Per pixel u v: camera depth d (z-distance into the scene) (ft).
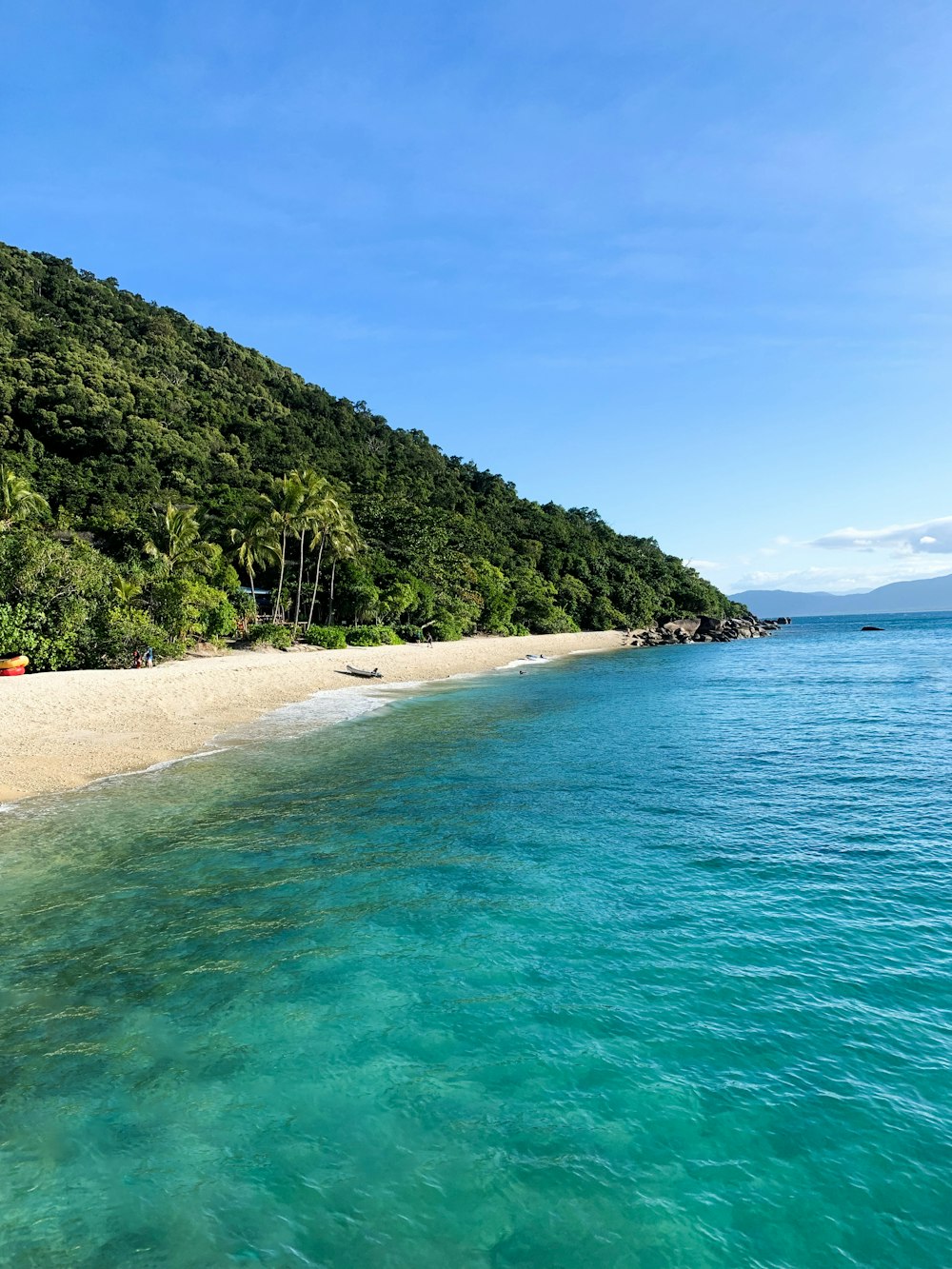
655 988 26.07
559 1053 22.40
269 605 217.56
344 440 467.93
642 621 380.78
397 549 282.97
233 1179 17.65
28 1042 23.09
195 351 504.02
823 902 33.19
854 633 408.46
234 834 43.83
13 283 456.45
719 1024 23.75
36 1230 16.16
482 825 45.60
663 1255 15.51
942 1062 21.58
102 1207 16.81
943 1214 16.58
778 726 81.92
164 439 311.06
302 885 35.88
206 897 34.47
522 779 57.98
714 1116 19.63
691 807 49.24
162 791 53.88
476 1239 15.90
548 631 321.32
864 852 39.70
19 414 297.74
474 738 77.30
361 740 76.23
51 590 114.62
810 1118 19.52
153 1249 15.66
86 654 116.78
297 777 58.70
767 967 27.40
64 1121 19.60
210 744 73.05
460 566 295.28
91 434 292.81
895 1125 19.17
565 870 37.81
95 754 65.51
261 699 108.78
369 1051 22.65
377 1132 19.19
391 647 197.67
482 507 445.78
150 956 28.71
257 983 26.66
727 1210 16.70
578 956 28.55
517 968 27.66
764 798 51.31
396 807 49.67
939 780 55.01
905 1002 24.81
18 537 117.91
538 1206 16.81
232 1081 21.24
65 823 45.88
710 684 135.95
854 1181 17.47
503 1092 20.70
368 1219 16.47
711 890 34.96
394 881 36.47
